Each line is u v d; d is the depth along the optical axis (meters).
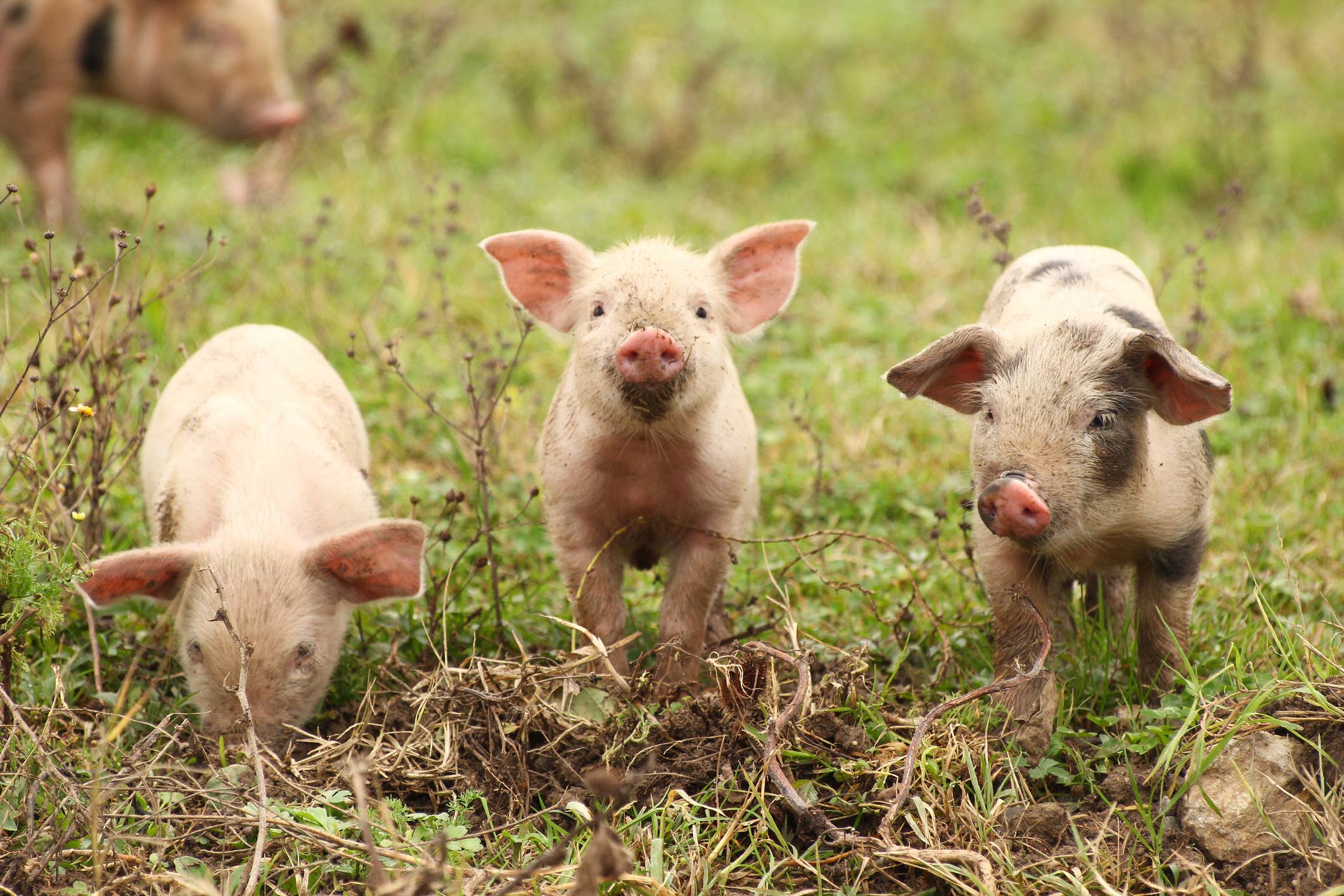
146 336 9.45
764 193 17.31
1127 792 6.28
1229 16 22.08
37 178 13.75
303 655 6.96
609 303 7.18
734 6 23.30
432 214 11.81
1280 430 10.38
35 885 5.59
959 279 13.75
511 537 9.01
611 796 5.95
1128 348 6.61
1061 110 19.41
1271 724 6.24
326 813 6.03
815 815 5.93
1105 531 6.83
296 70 18.17
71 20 13.60
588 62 20.17
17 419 9.57
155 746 6.74
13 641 6.54
